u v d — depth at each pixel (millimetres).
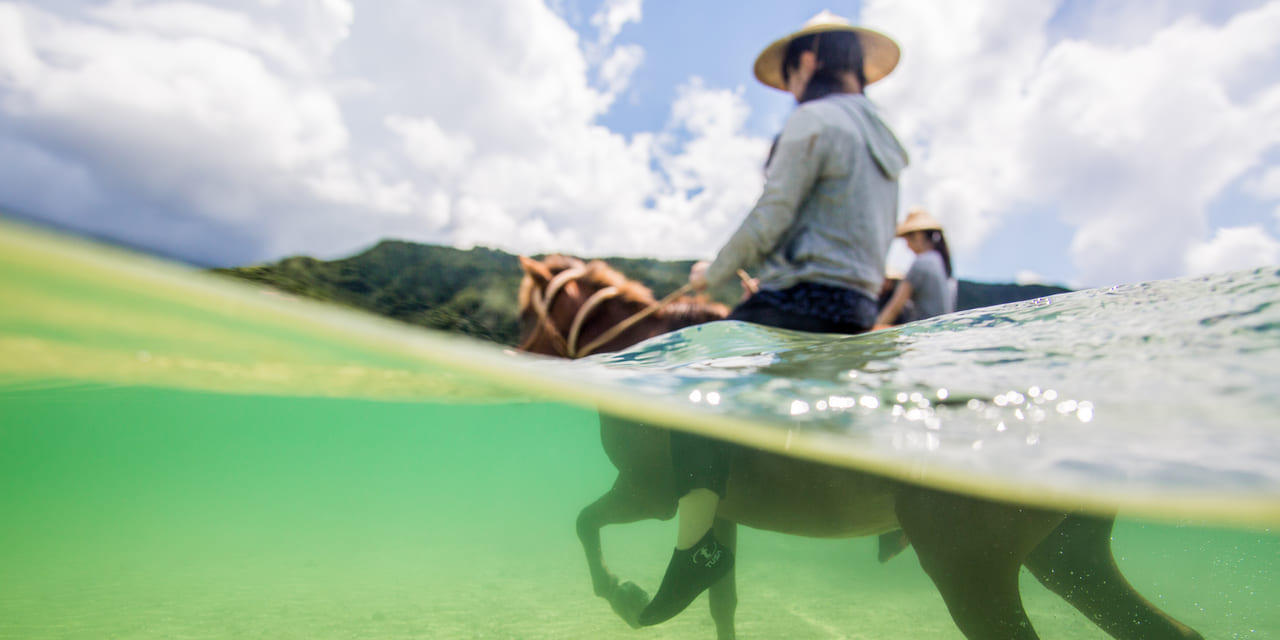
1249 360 822
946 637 1574
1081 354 973
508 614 1895
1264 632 1228
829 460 917
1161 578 1452
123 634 1742
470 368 1167
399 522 6602
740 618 1783
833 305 1491
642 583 1857
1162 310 1107
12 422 6324
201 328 1135
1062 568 1014
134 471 19938
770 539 3541
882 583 2414
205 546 4336
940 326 1363
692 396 987
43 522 7746
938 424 819
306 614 1939
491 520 6812
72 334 1177
